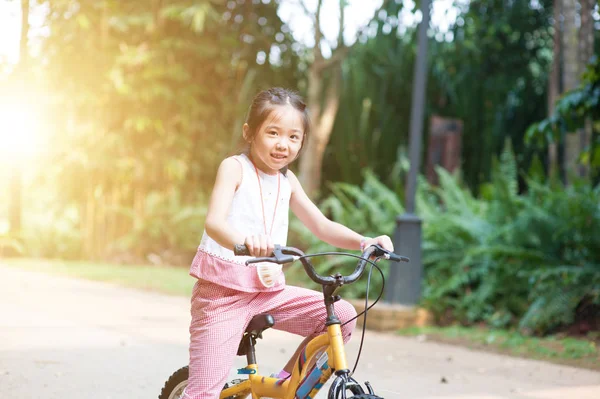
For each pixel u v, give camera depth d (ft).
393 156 63.05
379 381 17.12
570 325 25.20
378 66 62.54
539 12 66.69
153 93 54.54
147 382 15.90
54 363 17.51
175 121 56.75
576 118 26.20
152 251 55.16
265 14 61.26
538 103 67.00
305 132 9.69
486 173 62.34
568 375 18.85
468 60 64.39
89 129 55.47
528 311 25.34
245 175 9.62
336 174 65.98
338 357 8.44
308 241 35.32
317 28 52.85
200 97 59.11
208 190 59.57
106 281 40.63
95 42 56.49
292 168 58.29
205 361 9.37
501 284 27.63
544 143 26.84
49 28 56.75
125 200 58.13
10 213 54.13
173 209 54.75
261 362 19.02
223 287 9.58
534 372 19.13
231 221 9.58
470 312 27.12
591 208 26.45
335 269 33.12
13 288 34.14
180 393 10.83
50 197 59.47
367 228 34.73
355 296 31.37
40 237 56.13
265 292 9.81
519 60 67.41
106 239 57.16
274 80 61.57
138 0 57.36
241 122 57.31
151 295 34.96
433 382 17.30
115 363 17.84
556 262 27.02
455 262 29.40
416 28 61.82
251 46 61.21
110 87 55.36
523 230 27.63
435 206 32.91
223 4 59.47
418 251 27.48
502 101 64.23
